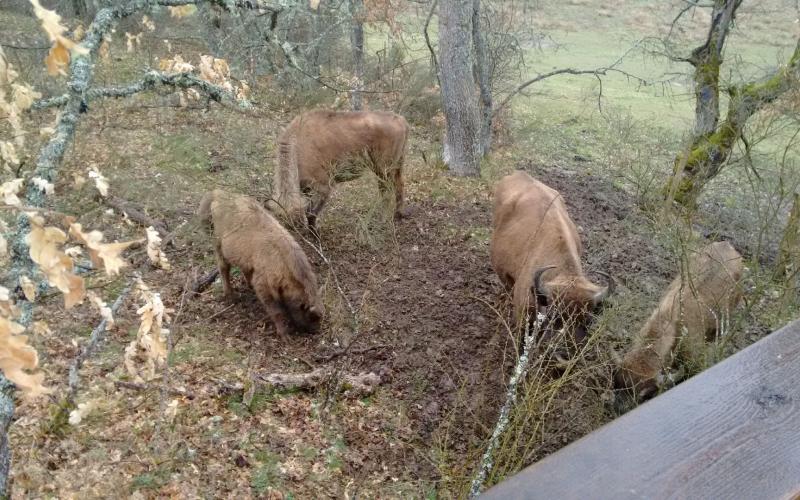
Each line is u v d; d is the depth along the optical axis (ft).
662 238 24.99
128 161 29.53
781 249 21.86
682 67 64.03
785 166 27.94
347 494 15.37
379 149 27.14
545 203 21.09
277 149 24.81
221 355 19.36
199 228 23.09
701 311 18.12
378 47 55.93
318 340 20.88
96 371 17.31
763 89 29.55
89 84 8.76
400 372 19.94
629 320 21.52
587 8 79.77
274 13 13.73
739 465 4.97
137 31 42.16
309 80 38.65
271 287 19.99
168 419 15.15
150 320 8.82
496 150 41.57
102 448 14.88
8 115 7.93
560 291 17.78
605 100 55.16
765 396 5.75
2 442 7.66
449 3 32.55
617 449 5.09
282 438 16.71
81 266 8.74
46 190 7.68
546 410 14.56
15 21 45.39
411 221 29.50
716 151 31.22
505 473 13.92
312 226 26.76
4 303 5.65
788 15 64.34
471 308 23.38
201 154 32.14
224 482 14.97
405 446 17.13
